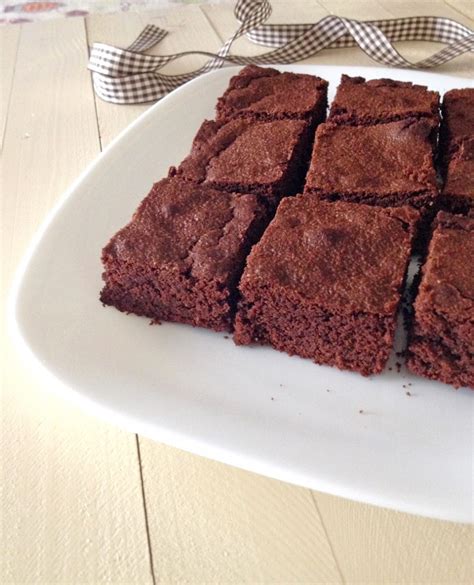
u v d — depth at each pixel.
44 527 0.16
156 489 0.17
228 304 0.20
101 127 0.32
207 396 0.19
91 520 0.17
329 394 0.19
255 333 0.21
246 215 0.22
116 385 0.19
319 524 0.16
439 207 0.23
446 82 0.31
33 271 0.22
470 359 0.19
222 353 0.20
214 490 0.17
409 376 0.20
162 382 0.19
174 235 0.21
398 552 0.16
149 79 0.33
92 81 0.35
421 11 0.40
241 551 0.16
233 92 0.29
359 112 0.27
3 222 0.26
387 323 0.19
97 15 0.42
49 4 0.45
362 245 0.20
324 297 0.19
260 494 0.17
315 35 0.36
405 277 0.20
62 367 0.19
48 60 0.38
